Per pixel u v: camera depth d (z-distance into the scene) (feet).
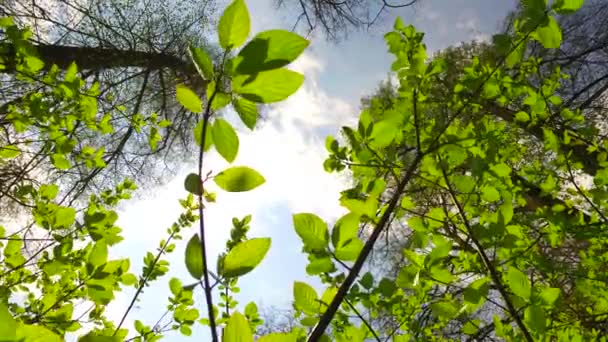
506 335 3.95
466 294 2.84
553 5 3.38
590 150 6.42
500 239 3.67
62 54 14.96
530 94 5.66
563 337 4.84
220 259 1.55
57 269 4.04
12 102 5.82
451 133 4.68
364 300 3.80
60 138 5.64
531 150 8.94
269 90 1.42
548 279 5.94
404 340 3.95
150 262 5.25
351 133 3.42
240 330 1.38
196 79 13.85
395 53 4.67
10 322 1.03
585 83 13.04
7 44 5.34
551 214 5.48
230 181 1.63
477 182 3.89
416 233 4.02
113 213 4.37
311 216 2.30
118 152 16.19
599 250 6.10
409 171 2.58
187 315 5.01
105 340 1.40
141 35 18.61
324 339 2.59
